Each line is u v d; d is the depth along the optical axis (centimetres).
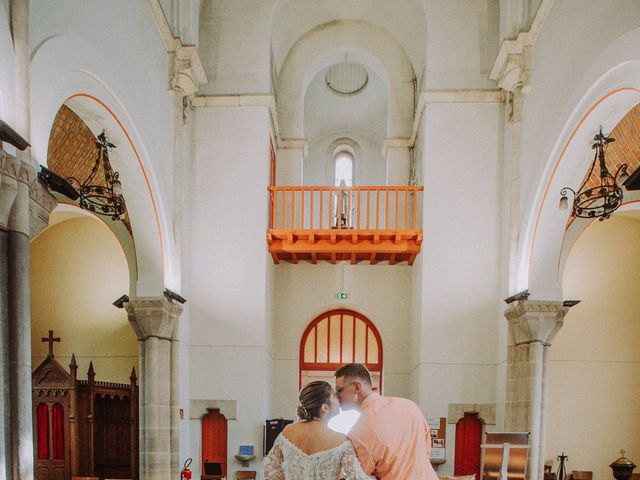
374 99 1702
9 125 458
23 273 454
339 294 1327
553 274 930
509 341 991
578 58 732
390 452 298
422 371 1102
